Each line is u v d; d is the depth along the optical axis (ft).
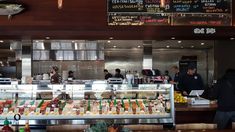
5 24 19.30
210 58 29.01
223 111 16.16
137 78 15.67
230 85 16.12
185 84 20.52
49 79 18.38
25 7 19.15
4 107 13.53
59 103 13.87
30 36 19.74
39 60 26.99
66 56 27.25
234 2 19.81
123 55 27.99
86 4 19.63
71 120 13.41
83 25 19.57
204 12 19.66
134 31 19.53
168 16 19.56
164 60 28.58
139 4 19.51
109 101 14.06
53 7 19.56
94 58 27.48
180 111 16.26
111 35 19.56
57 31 19.51
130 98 14.20
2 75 27.04
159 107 13.84
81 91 14.14
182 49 28.71
